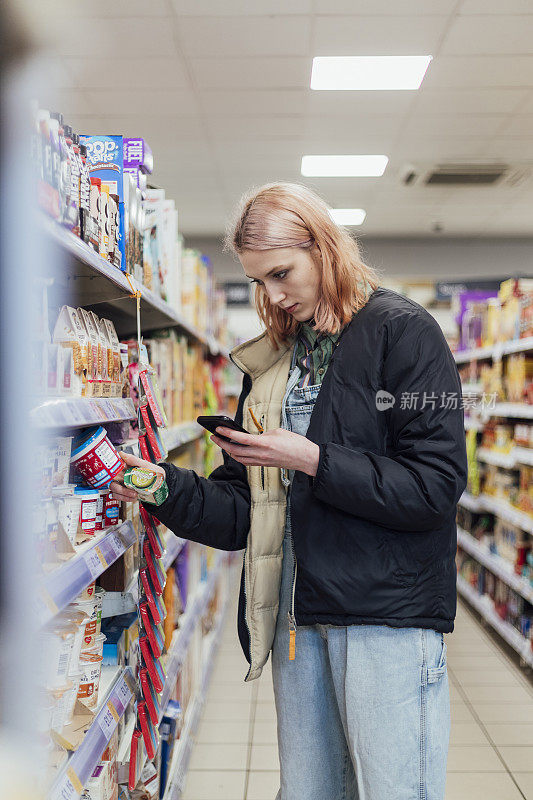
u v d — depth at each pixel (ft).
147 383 4.72
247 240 4.52
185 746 8.25
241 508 5.22
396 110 18.06
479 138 20.01
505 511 12.96
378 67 15.57
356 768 4.50
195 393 10.96
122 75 15.70
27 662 2.09
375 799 4.39
